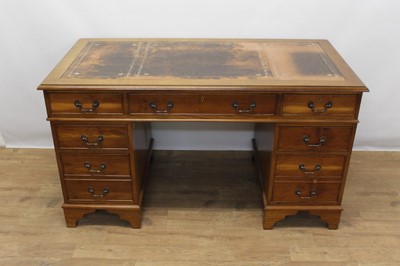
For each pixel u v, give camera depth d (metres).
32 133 2.81
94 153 2.01
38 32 2.47
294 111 1.88
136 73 1.93
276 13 2.41
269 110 1.89
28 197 2.41
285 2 2.38
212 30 2.48
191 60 2.08
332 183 2.07
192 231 2.18
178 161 2.74
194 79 1.86
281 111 1.88
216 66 2.01
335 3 2.37
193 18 2.44
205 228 2.20
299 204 2.13
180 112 1.90
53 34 2.48
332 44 2.49
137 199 2.12
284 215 2.14
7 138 2.83
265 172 2.21
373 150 2.83
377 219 2.26
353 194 2.44
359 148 2.83
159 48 2.24
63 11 2.41
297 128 1.93
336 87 1.81
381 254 2.04
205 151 2.82
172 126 2.72
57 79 1.86
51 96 1.86
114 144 1.98
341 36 2.47
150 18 2.44
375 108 2.68
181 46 2.27
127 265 1.98
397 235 2.16
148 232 2.17
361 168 2.66
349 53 2.52
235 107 1.88
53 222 2.23
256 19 2.44
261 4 2.39
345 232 2.18
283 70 1.96
